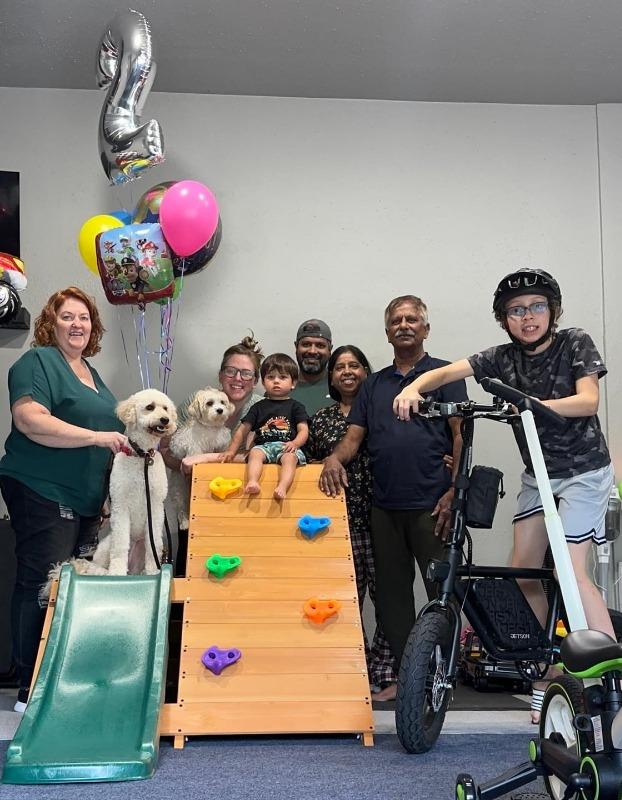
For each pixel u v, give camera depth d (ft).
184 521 12.99
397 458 12.21
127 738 8.21
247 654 9.75
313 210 16.20
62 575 9.81
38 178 15.69
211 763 8.32
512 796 6.91
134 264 12.51
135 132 12.40
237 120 16.21
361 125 16.38
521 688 12.74
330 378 13.75
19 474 11.16
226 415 12.76
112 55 12.77
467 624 14.46
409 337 12.54
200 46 14.44
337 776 7.77
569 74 15.48
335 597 10.41
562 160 16.49
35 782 7.57
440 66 15.19
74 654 9.15
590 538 9.49
